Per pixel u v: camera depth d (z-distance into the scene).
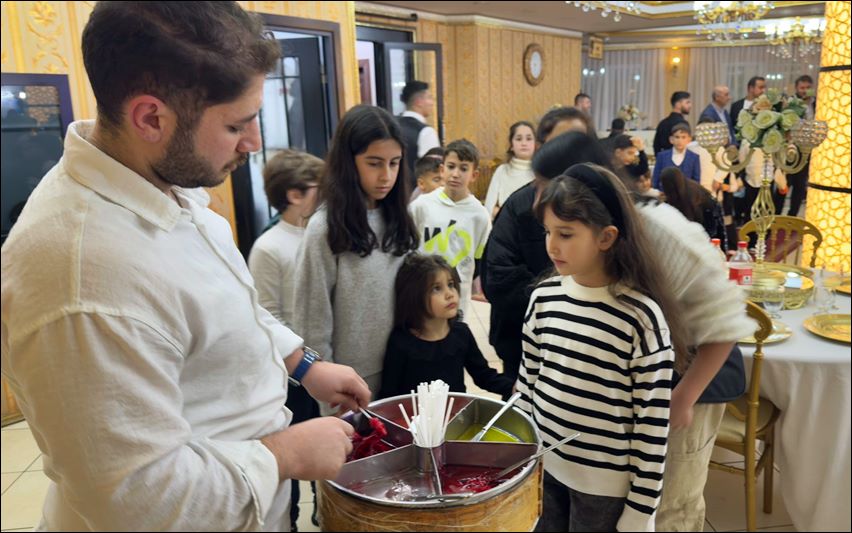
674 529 1.07
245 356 0.63
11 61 2.24
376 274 1.12
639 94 10.30
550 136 1.50
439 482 0.62
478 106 7.16
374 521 0.57
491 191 1.67
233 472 0.54
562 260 0.96
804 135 1.66
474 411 0.76
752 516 1.26
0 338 0.52
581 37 9.04
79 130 0.60
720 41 8.91
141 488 0.50
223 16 0.49
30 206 0.56
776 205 2.11
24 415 0.58
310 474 0.60
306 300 1.15
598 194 0.92
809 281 1.77
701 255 0.97
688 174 2.84
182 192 0.66
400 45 5.38
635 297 0.95
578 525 1.00
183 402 0.59
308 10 3.36
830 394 1.31
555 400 1.03
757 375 1.37
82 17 2.42
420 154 2.57
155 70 0.48
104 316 0.49
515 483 0.59
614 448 0.98
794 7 7.39
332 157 1.15
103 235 0.52
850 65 1.93
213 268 0.63
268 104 3.53
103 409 0.49
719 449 1.48
